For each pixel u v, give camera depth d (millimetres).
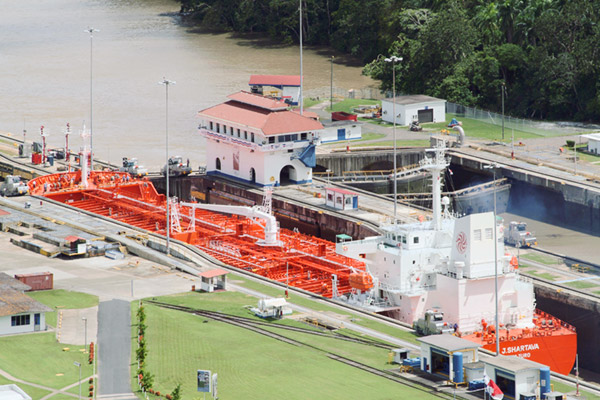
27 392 199000
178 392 190250
